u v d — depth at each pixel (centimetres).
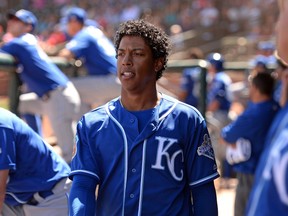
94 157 968
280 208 545
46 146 1209
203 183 972
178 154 959
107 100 2291
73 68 2272
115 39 995
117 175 953
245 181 1711
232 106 3300
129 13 7612
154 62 985
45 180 1196
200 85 2216
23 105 1995
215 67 3017
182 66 2234
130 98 975
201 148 974
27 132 1164
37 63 1895
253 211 571
